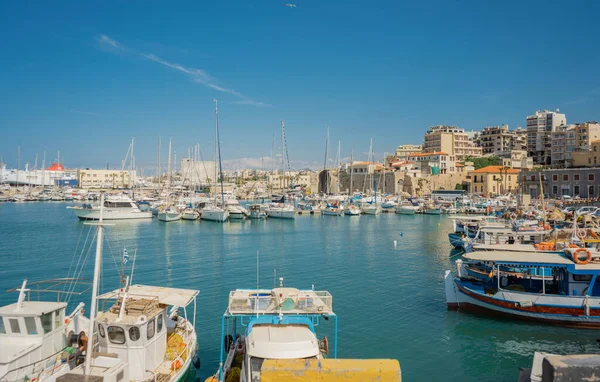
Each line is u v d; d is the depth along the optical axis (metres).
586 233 48.09
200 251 62.91
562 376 9.51
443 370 24.55
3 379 17.61
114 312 20.38
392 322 31.81
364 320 32.25
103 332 19.39
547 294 30.47
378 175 194.38
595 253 31.47
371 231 88.25
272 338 17.95
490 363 25.33
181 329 25.20
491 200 140.12
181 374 20.92
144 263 53.53
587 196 137.12
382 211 140.12
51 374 18.39
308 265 52.88
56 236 77.88
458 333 29.67
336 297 38.38
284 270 49.91
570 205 108.75
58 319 20.19
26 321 19.14
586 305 29.34
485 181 177.50
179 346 22.77
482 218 73.75
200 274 47.53
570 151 185.12
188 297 22.53
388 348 27.31
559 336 28.97
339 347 27.41
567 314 29.92
